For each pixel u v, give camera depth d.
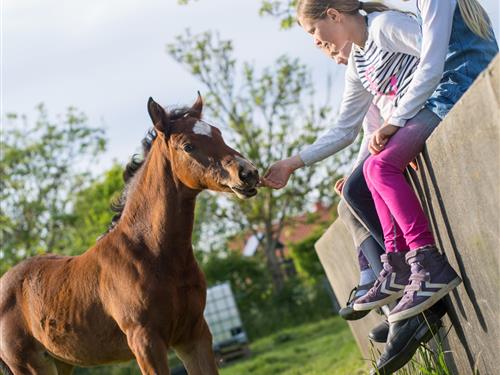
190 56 28.88
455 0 3.47
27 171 25.92
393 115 3.53
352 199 4.03
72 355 5.13
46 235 24.91
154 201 4.56
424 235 3.54
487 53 3.52
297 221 29.95
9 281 5.55
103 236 5.03
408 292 3.54
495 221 3.00
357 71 4.03
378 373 3.82
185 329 4.61
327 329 19.39
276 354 15.27
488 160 2.88
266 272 28.30
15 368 5.47
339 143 4.41
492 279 3.19
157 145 4.61
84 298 4.86
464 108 2.94
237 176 4.20
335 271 7.04
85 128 27.66
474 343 3.68
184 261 4.53
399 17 3.70
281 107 29.19
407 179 3.98
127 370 15.66
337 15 3.92
